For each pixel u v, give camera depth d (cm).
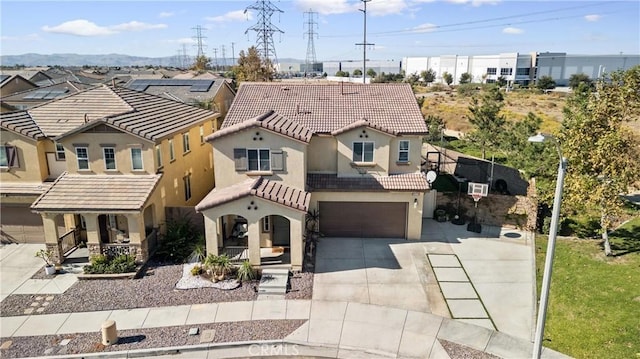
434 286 2008
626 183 2006
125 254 2184
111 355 1561
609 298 1794
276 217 2408
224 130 2259
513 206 2650
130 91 3067
